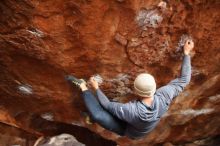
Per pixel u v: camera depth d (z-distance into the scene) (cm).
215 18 477
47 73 514
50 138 625
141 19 449
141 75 438
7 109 603
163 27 466
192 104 654
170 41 486
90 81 512
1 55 491
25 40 460
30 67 506
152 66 518
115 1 424
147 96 437
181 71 482
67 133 653
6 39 461
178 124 706
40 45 465
